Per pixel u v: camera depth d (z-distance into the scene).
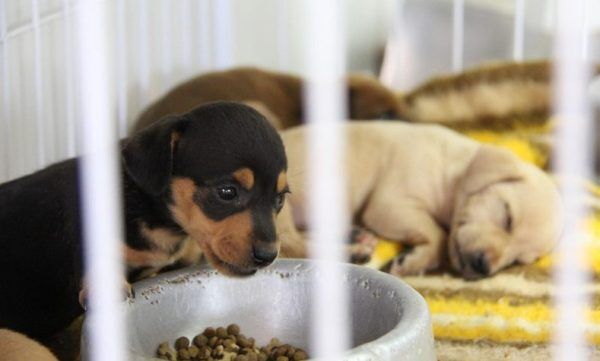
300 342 0.75
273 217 0.70
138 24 1.02
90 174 0.63
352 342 0.73
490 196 0.88
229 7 1.09
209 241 0.70
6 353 0.65
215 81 0.99
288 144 0.88
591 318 0.78
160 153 0.69
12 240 0.74
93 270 0.68
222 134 0.70
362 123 0.95
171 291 0.74
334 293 0.74
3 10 0.88
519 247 0.86
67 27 0.90
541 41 1.16
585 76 0.70
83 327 0.67
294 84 1.02
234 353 0.73
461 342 0.80
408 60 1.20
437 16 1.21
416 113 1.01
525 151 0.96
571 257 0.80
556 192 0.88
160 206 0.72
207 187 0.70
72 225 0.73
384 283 0.72
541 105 0.99
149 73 1.04
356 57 1.22
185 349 0.73
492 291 0.84
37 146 0.93
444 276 0.86
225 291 0.75
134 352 0.66
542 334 0.80
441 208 0.90
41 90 0.91
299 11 1.14
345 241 0.88
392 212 0.89
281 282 0.75
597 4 1.05
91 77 0.62
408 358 0.66
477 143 0.93
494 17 1.19
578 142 0.67
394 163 0.92
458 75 1.03
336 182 0.73
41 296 0.75
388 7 1.24
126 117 1.01
